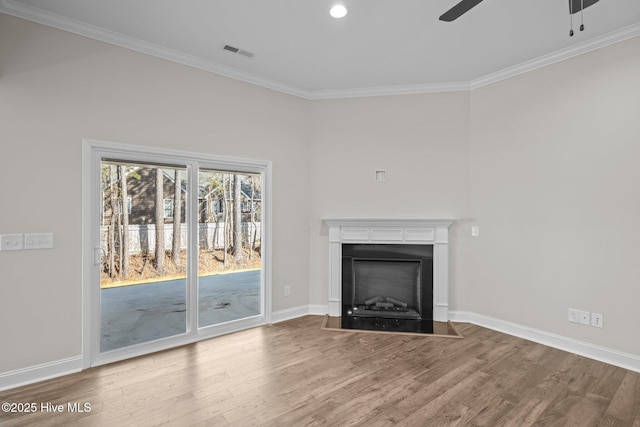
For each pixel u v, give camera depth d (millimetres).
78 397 2277
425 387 2426
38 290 2516
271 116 3848
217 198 3523
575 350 3041
